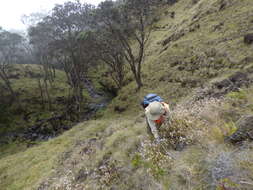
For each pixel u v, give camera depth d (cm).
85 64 2206
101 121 1170
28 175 670
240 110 266
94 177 362
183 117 310
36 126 1786
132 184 264
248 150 174
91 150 548
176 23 2164
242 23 1004
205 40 1204
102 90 2691
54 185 433
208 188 163
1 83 2411
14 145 1494
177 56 1373
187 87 986
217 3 1484
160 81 1307
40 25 2041
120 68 1941
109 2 1270
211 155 197
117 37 1420
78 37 1739
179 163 217
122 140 451
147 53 2141
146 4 1231
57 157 722
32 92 2375
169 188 196
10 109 2020
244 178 148
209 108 303
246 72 529
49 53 2177
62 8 1748
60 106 2184
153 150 277
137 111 1116
